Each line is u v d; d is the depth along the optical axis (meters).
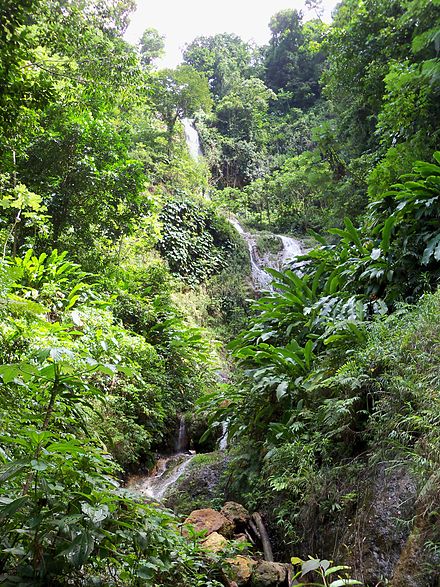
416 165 3.59
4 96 3.66
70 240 6.91
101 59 5.73
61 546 1.21
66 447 1.32
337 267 4.06
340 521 2.22
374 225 4.31
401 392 2.12
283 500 2.86
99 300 5.42
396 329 2.63
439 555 1.54
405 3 6.06
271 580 2.24
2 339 3.09
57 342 3.49
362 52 7.34
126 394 5.05
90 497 1.27
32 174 6.16
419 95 5.18
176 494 3.94
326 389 2.98
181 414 6.21
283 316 4.21
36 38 5.16
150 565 1.35
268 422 3.56
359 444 2.48
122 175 6.75
